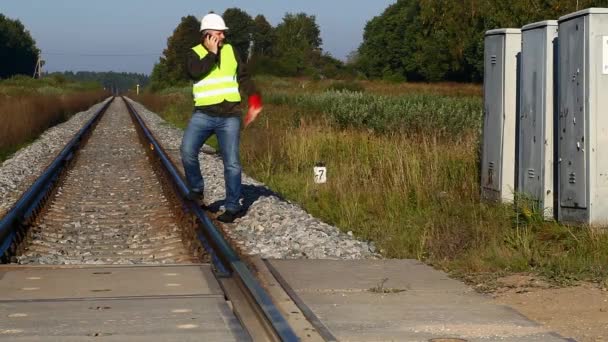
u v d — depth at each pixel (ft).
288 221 33.99
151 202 45.24
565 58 30.12
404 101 87.10
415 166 41.93
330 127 67.00
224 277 24.17
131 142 95.45
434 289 22.94
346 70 344.69
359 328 18.86
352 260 27.17
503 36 34.04
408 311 20.43
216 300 21.33
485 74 35.73
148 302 21.03
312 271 25.14
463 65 242.78
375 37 343.87
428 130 64.08
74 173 60.18
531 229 30.32
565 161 30.19
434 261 27.37
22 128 90.74
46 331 18.42
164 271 24.97
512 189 34.19
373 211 37.19
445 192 38.01
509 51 33.99
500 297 22.11
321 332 18.38
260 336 18.31
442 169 42.47
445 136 61.05
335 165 51.34
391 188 39.63
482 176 36.01
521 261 25.86
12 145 81.51
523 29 32.78
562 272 24.84
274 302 21.01
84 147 86.33
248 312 20.24
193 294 21.94
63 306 20.59
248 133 72.64
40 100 128.06
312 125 68.44
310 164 55.47
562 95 30.30
